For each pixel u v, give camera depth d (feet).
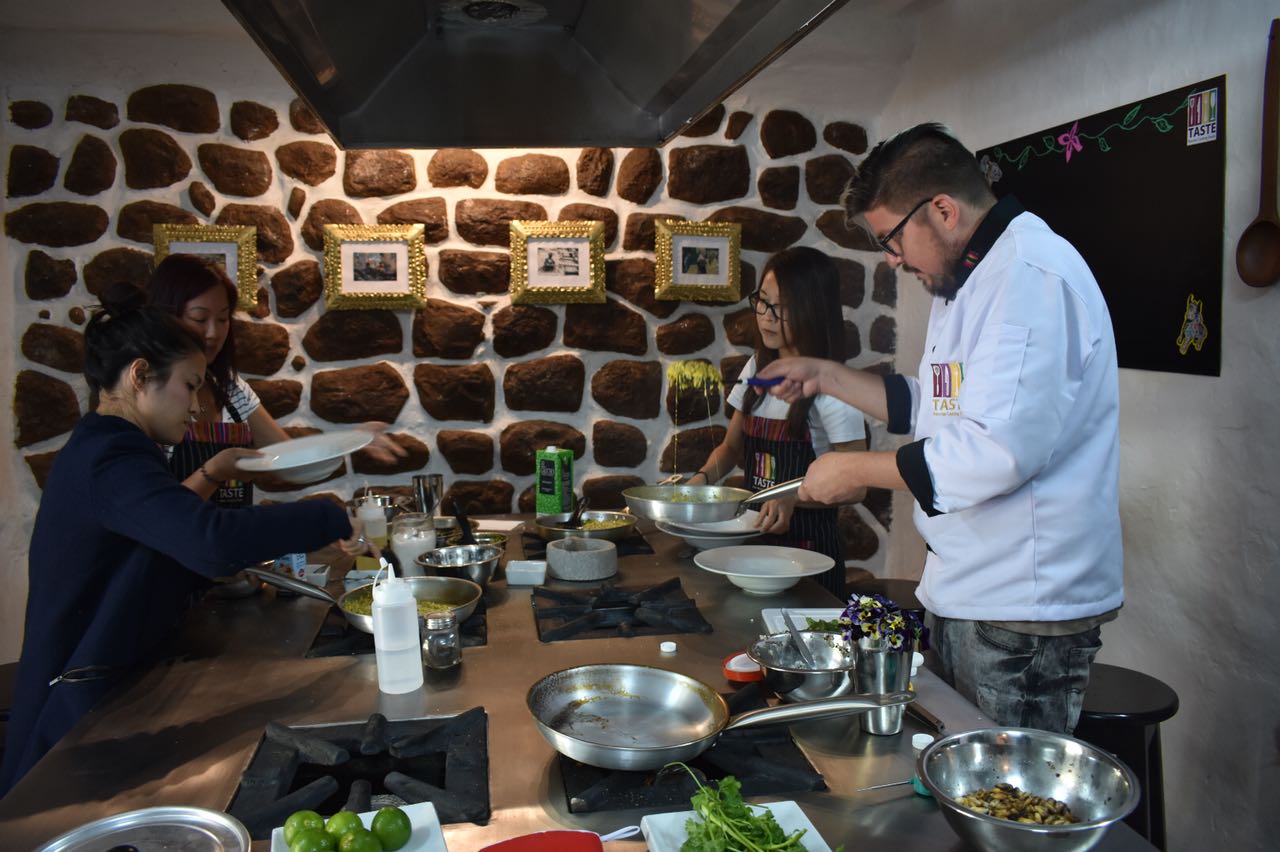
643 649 5.43
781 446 8.64
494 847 3.18
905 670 4.34
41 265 9.82
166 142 9.99
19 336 9.85
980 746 3.68
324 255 10.35
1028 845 3.02
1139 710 5.73
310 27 5.32
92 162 9.85
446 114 8.02
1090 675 6.35
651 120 8.38
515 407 10.85
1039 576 5.27
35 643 5.08
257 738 4.30
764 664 4.57
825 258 8.82
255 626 6.00
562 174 10.69
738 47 6.08
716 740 4.04
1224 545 6.72
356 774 4.14
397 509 8.56
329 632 5.73
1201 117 6.75
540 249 10.61
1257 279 6.24
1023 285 5.01
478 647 5.51
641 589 6.62
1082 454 5.25
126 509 4.84
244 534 4.87
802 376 7.13
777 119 11.03
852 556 11.57
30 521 9.96
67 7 9.32
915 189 5.48
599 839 3.24
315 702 4.71
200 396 8.20
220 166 10.11
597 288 10.70
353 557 7.77
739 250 10.98
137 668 5.23
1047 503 5.23
